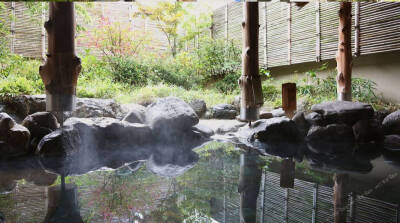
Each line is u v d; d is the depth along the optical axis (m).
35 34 7.10
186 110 4.80
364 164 2.96
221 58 8.20
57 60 3.46
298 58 7.24
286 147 4.08
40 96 4.59
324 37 6.59
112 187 2.12
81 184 2.21
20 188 2.09
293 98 4.91
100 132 3.99
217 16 9.72
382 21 5.54
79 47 7.79
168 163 3.05
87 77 6.35
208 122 5.67
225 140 4.69
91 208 1.66
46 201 1.79
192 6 9.40
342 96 5.45
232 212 1.60
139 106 5.30
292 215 1.55
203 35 9.38
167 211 1.62
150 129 4.42
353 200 1.81
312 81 7.03
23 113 4.40
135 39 8.17
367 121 4.64
